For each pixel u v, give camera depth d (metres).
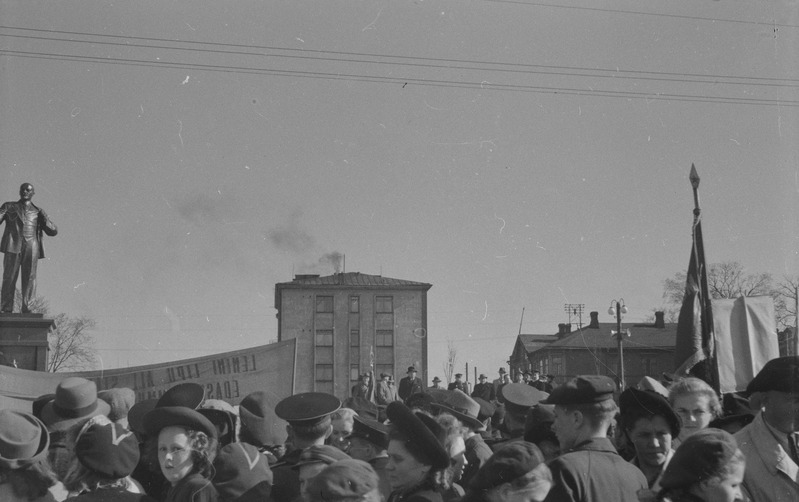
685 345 7.50
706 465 3.23
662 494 3.33
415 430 3.93
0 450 3.80
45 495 3.93
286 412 4.69
